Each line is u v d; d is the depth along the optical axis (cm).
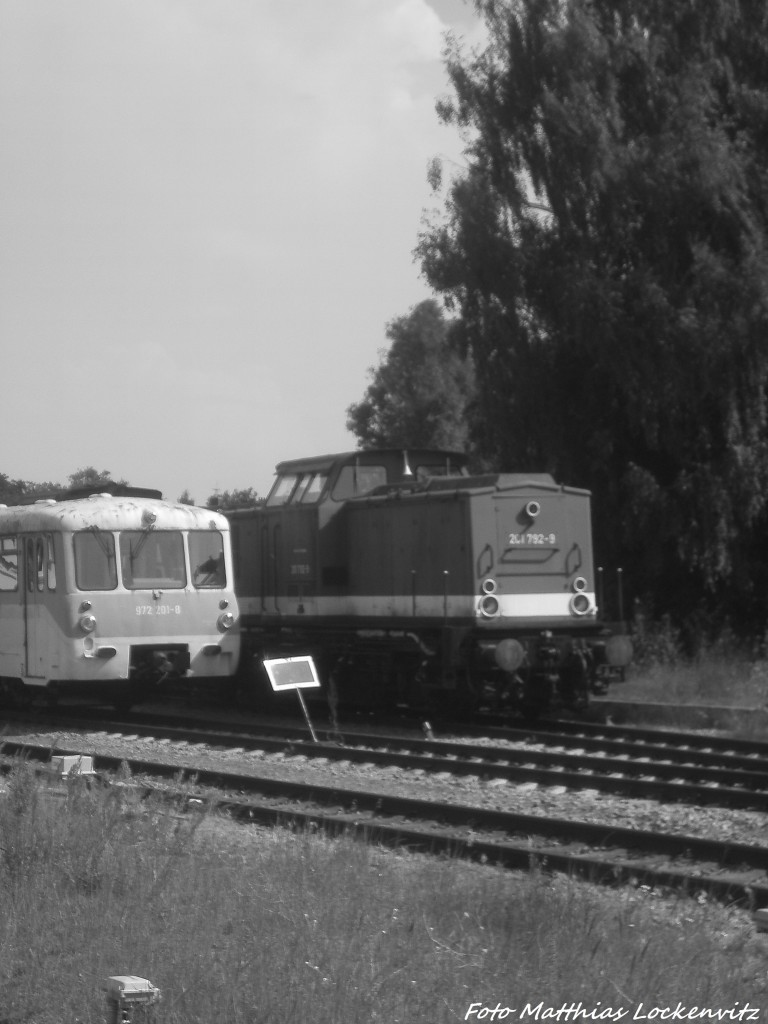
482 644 1833
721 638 2472
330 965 645
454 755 1631
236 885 812
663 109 2575
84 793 996
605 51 2545
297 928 705
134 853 856
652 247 2552
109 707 2322
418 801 1197
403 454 2194
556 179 2566
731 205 2473
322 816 1139
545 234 2639
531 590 1900
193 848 938
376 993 614
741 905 855
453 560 1889
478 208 2580
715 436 2580
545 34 2602
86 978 646
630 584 2659
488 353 2644
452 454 2238
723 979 668
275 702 2286
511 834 1112
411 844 1058
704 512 2475
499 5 2683
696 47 2608
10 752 1666
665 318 2434
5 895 777
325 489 2127
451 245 2647
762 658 2438
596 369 2572
